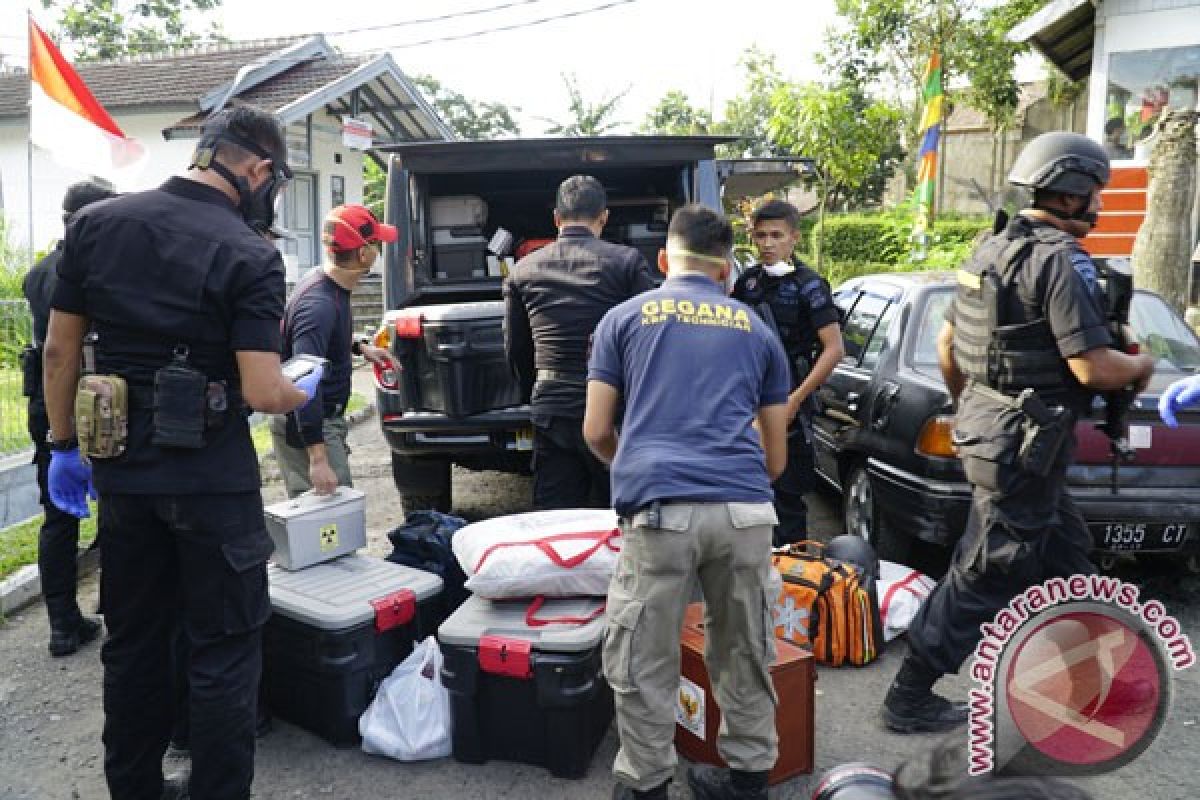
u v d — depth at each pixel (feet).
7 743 10.79
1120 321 9.42
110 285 7.78
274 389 7.95
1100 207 9.83
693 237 9.10
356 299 55.06
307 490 13.05
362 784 9.79
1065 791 4.25
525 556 10.18
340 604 10.48
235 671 8.24
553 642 9.57
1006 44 61.41
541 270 12.39
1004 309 9.54
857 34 62.44
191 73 60.08
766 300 13.82
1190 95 37.22
